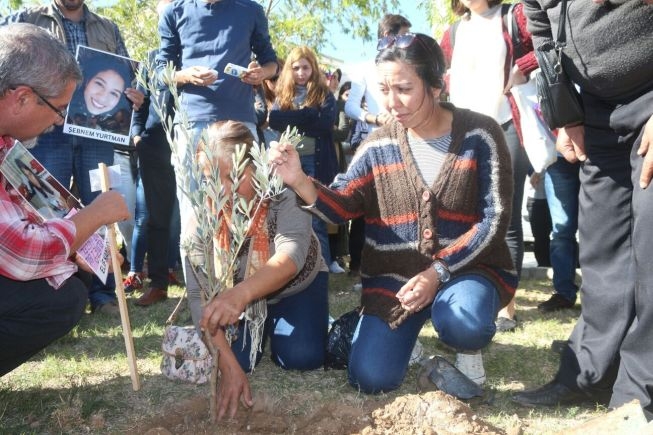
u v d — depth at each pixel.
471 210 3.15
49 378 3.48
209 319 2.73
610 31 2.64
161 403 3.16
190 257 2.81
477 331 3.02
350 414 2.79
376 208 3.23
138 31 12.70
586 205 2.95
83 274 4.80
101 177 3.43
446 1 9.09
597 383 2.94
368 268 3.30
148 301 5.19
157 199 5.24
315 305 3.65
